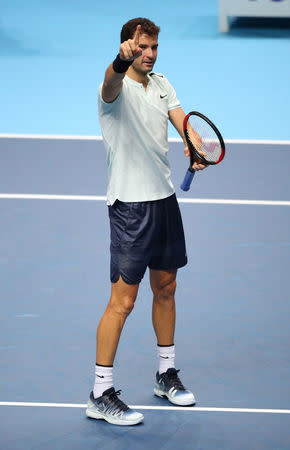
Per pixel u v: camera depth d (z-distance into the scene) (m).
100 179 29.25
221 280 21.58
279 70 45.66
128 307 15.49
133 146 14.98
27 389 16.39
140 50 13.52
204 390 16.48
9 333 18.58
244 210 26.44
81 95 41.59
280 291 20.97
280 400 16.12
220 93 41.75
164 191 15.38
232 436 14.85
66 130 36.00
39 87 42.84
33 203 26.86
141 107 14.88
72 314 19.58
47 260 22.69
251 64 46.78
